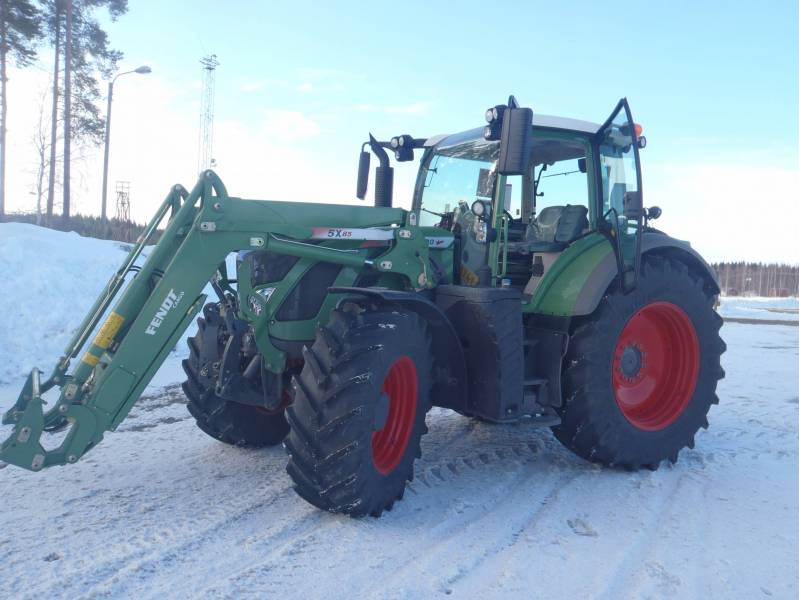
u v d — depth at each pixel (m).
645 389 4.69
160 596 2.57
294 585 2.69
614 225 4.34
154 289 3.48
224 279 4.14
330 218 3.96
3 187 23.81
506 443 5.03
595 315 4.28
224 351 4.00
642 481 4.16
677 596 2.67
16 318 7.60
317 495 3.36
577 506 3.70
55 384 3.56
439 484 4.06
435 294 4.23
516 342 3.96
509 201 4.30
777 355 10.13
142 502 3.58
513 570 2.88
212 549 3.01
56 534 3.12
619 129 4.46
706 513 3.59
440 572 2.84
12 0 22.78
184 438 4.85
